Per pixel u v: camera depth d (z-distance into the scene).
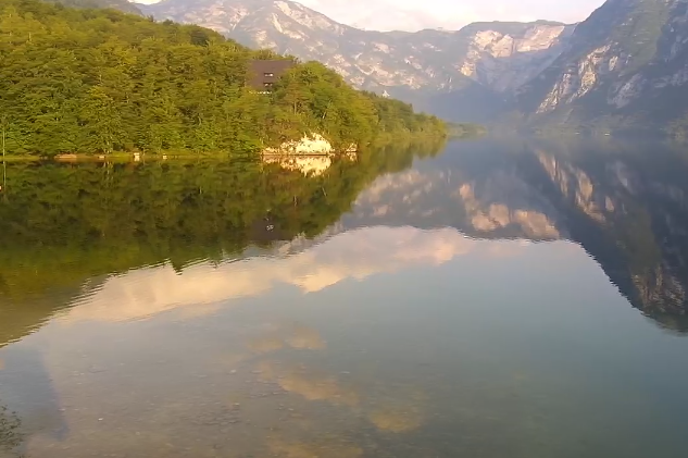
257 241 41.44
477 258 38.38
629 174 91.88
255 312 26.36
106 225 46.47
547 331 25.06
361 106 149.62
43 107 103.88
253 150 121.12
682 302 29.59
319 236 44.06
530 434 16.72
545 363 21.66
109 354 21.61
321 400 18.31
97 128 107.81
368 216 54.41
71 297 28.09
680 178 85.00
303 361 21.17
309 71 140.50
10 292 28.75
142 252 37.41
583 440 16.53
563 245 43.16
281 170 96.06
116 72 111.88
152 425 16.78
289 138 127.75
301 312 26.50
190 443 15.91
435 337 23.89
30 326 24.33
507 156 137.12
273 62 154.12
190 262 34.91
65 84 105.62
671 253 40.81
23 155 104.38
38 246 38.91
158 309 26.48
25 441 16.00
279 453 15.46
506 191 74.56
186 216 51.22
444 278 33.09
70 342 22.69
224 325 24.66
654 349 23.33
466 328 25.09
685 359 22.39
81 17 171.00
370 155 136.50
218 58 125.88
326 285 30.98
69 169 89.50
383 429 16.69
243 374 20.03
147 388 18.98
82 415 17.34
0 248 38.16
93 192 65.06
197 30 179.38
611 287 32.09
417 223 51.53
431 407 18.06
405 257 38.00
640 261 38.38
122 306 26.88
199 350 22.02
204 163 105.94
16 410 17.64
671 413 18.19
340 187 75.19
